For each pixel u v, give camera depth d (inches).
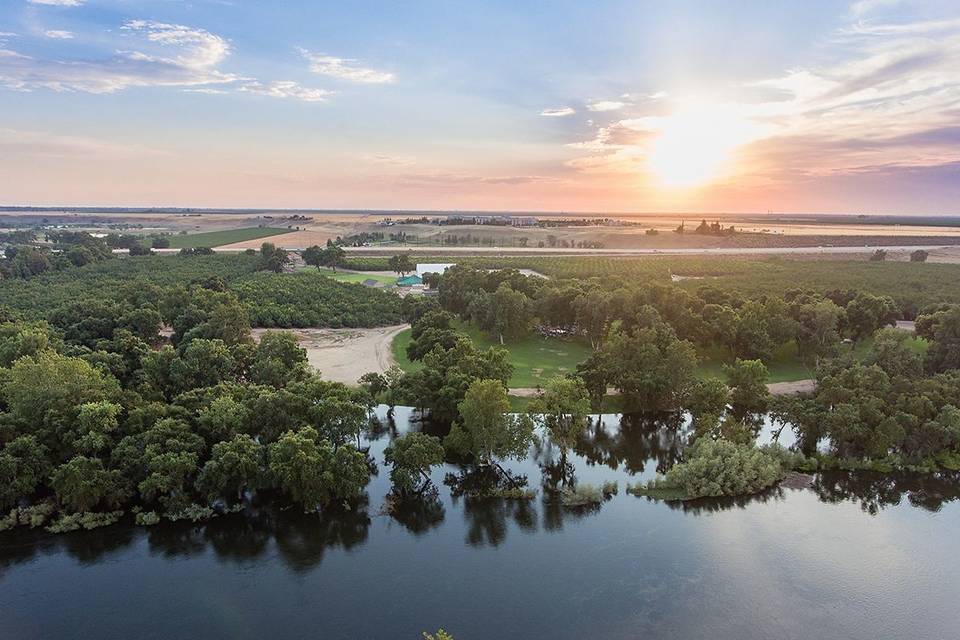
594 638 2733.8
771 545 3432.6
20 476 3474.4
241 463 3538.4
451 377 4734.3
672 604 2947.8
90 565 3208.7
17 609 2876.5
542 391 5408.5
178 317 6732.3
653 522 3666.3
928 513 3786.9
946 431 4222.4
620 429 5093.5
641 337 5413.4
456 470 4347.9
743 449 4207.7
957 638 2758.4
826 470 4291.3
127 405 4082.2
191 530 3521.2
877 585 3095.5
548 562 3282.5
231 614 2871.6
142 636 2733.8
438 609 2918.3
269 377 4950.8
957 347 5620.1
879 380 4714.6
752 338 6353.3
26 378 3865.7
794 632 2780.5
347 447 3722.9
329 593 3029.0
